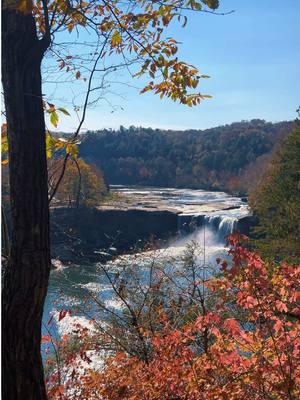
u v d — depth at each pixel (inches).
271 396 147.9
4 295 92.8
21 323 91.7
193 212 1913.1
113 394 185.2
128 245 1672.0
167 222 1859.0
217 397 148.4
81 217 1362.0
